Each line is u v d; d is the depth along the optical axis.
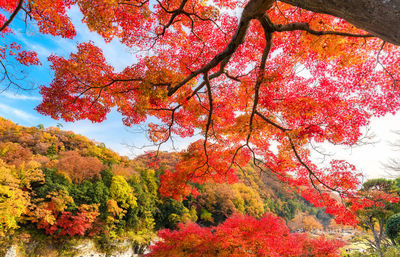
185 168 5.91
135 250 20.16
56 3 3.50
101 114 4.99
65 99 4.39
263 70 3.91
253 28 4.96
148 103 4.78
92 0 3.29
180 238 6.88
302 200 53.97
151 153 5.80
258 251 5.40
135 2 3.79
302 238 6.82
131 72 4.37
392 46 4.11
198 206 32.16
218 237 5.82
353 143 3.93
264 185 38.94
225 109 6.15
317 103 3.85
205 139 5.32
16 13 3.17
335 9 1.30
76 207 16.70
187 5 4.54
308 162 4.68
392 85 4.34
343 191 4.28
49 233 15.12
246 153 6.16
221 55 3.48
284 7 4.53
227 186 34.81
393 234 10.23
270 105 4.34
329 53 4.39
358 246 14.33
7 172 13.84
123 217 22.17
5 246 12.51
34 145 29.05
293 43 4.67
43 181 16.89
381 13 1.09
